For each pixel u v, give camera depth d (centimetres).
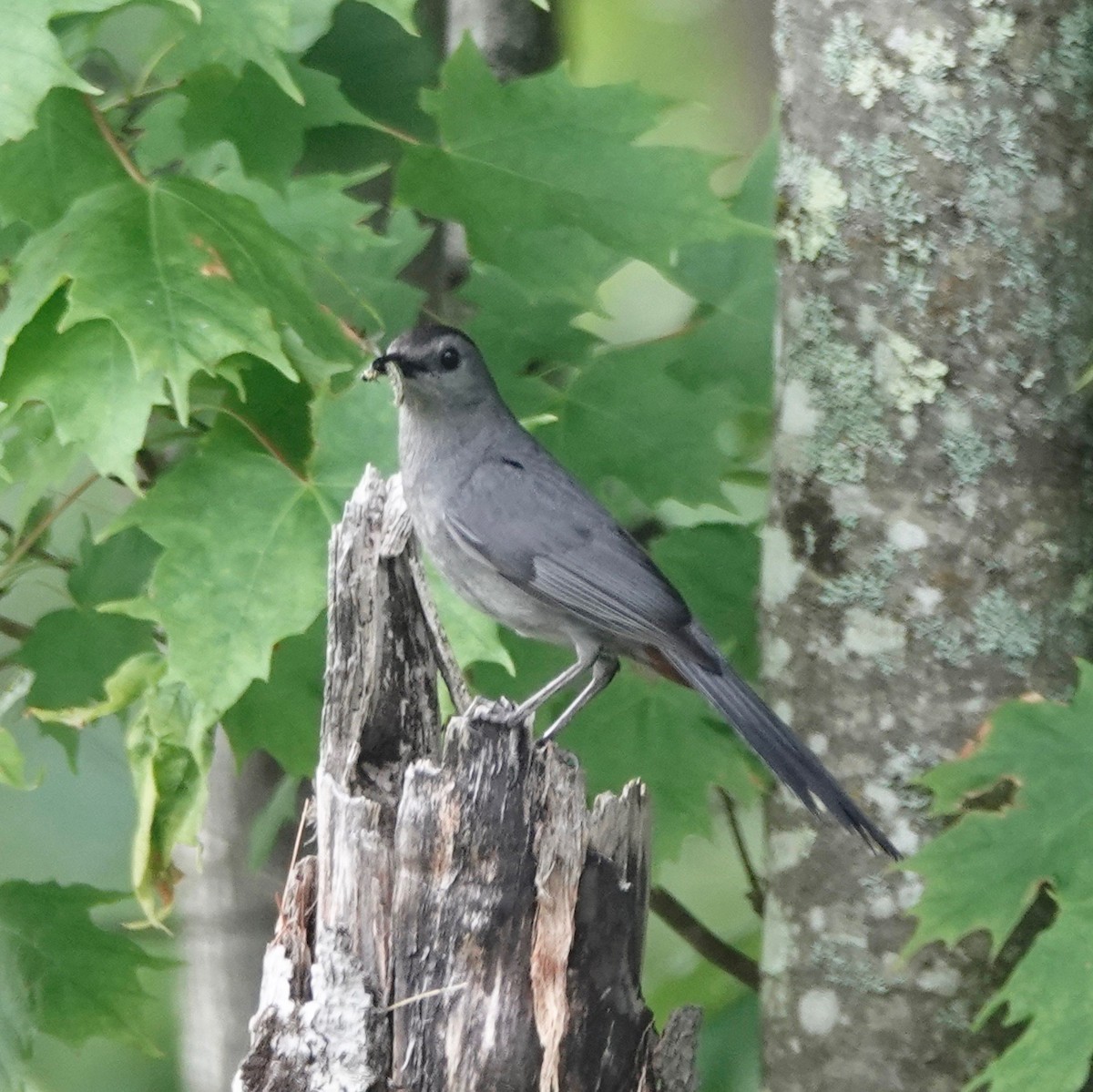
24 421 955
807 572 925
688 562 1052
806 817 934
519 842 705
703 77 1747
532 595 962
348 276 1105
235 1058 1147
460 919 703
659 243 978
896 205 895
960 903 770
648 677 1013
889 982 909
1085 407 898
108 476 861
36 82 748
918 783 801
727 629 1047
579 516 963
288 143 932
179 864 1165
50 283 794
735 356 1083
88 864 1348
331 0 984
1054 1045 732
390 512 798
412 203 984
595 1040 708
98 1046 1240
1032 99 885
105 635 991
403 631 797
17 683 992
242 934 1145
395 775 788
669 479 1037
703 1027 1121
